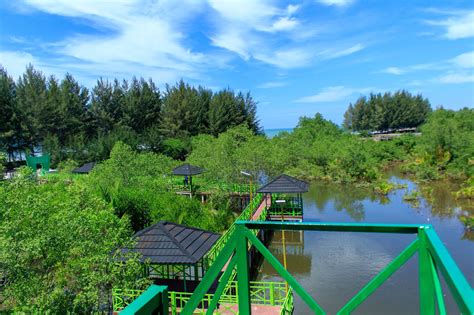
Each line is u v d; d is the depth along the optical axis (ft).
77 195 32.78
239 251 7.92
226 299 34.19
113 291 30.91
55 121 144.87
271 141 130.82
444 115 158.20
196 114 170.81
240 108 183.32
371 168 115.34
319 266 53.01
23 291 24.08
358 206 86.43
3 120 129.18
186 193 83.71
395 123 260.62
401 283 45.52
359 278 48.01
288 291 35.42
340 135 177.47
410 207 83.05
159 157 99.86
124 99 165.58
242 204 82.23
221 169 84.94
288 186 63.52
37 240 24.22
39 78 151.84
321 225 7.38
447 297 33.50
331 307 41.06
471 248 56.85
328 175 121.19
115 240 28.89
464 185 101.04
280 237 67.46
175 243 35.63
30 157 121.80
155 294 5.89
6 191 28.12
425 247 6.89
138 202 56.59
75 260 26.96
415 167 118.93
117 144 78.28
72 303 24.94
